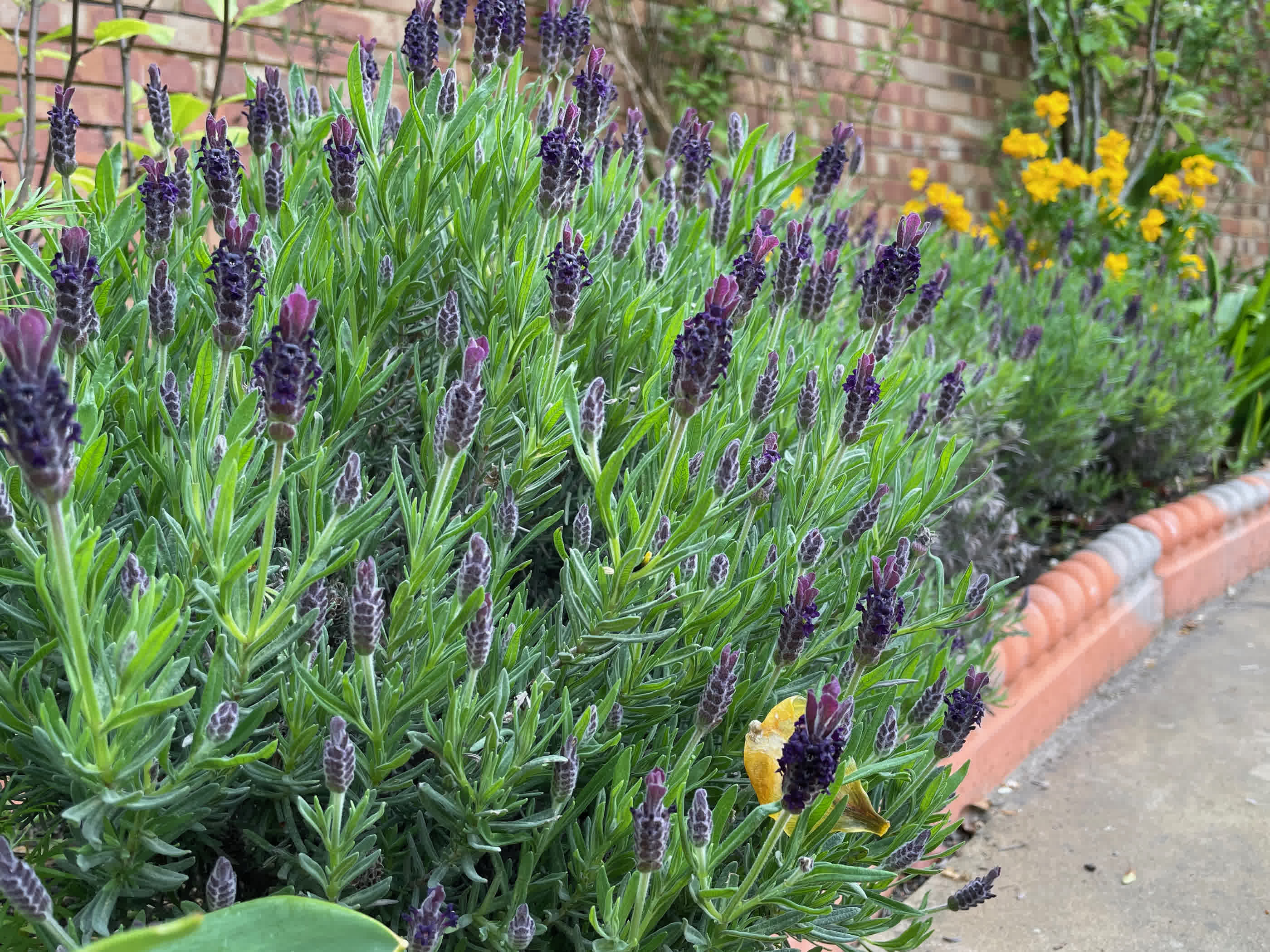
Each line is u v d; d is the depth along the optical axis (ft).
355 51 1.77
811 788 1.20
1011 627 3.49
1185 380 5.13
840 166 2.52
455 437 1.22
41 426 0.86
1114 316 5.12
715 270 2.14
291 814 1.29
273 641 1.17
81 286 1.18
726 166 2.85
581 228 2.05
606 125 2.24
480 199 1.77
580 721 1.30
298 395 1.04
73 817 1.00
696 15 6.65
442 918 1.18
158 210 1.37
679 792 1.31
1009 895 2.85
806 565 1.58
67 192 1.77
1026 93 8.58
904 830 1.65
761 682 1.55
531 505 1.57
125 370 1.33
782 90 7.25
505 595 1.44
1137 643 4.45
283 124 1.84
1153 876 2.92
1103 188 7.08
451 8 1.98
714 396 1.68
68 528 1.05
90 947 0.80
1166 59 8.43
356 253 1.78
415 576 1.28
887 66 7.26
